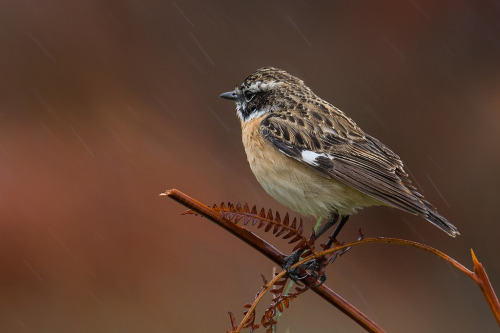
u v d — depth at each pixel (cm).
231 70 1800
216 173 1534
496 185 1563
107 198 1418
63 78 1656
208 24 1814
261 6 1861
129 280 1327
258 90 821
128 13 1783
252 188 1504
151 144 1562
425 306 1414
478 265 439
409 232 1525
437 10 1753
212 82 1767
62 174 1430
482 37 1717
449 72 1695
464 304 1446
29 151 1482
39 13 1695
